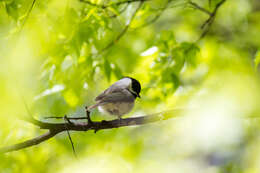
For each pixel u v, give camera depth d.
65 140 10.95
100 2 9.38
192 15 16.12
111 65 10.62
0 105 7.31
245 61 14.12
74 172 10.00
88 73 10.30
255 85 12.71
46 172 10.23
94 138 11.23
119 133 12.06
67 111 11.31
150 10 10.63
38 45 8.88
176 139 12.56
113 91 10.09
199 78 14.32
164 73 10.86
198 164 13.59
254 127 12.37
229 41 15.13
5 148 7.39
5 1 8.19
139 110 12.61
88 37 8.84
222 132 11.55
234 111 8.33
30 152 10.33
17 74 8.00
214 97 11.55
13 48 7.88
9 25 8.81
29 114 7.33
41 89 10.18
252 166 12.76
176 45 10.95
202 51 14.39
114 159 10.63
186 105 11.69
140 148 11.70
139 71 11.31
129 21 10.68
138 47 14.09
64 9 8.86
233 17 15.70
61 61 9.48
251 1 15.90
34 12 8.62
